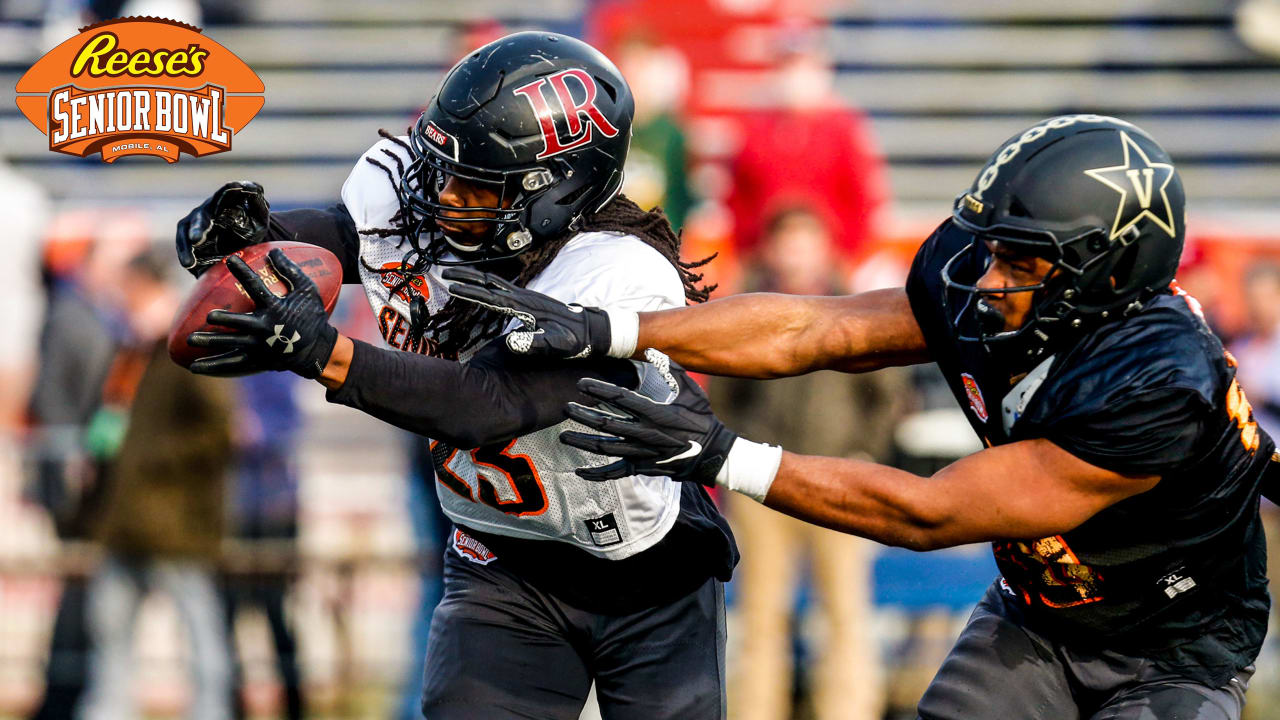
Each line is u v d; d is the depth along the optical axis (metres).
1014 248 8.68
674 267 9.91
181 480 16.78
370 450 18.20
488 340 9.45
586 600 10.07
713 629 10.38
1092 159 8.59
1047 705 9.78
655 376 9.65
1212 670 9.56
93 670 17.42
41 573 17.70
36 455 17.75
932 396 17.98
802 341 9.87
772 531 16.38
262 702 17.53
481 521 10.05
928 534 8.89
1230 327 20.67
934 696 9.85
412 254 9.77
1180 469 8.70
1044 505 8.73
